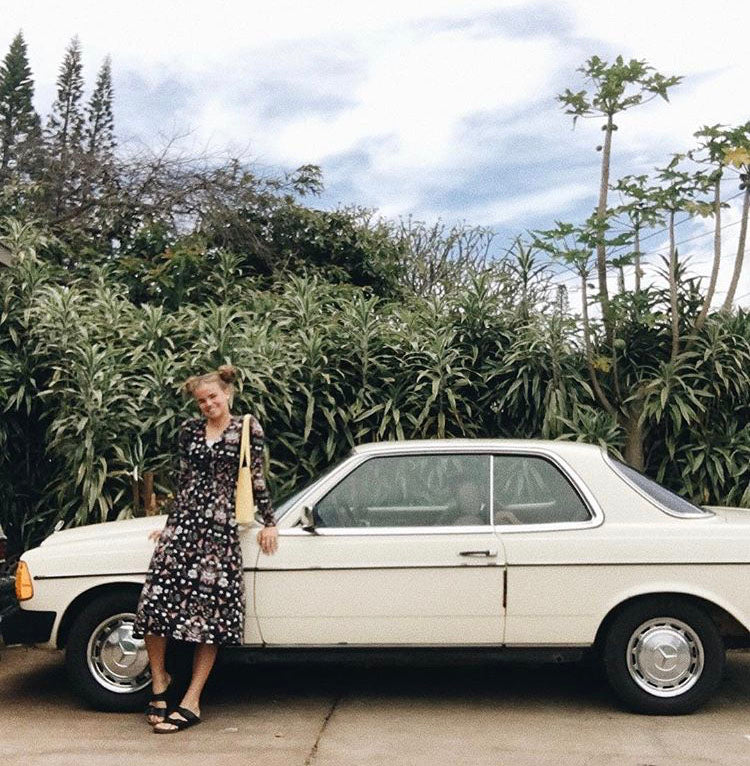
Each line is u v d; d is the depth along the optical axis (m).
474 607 5.00
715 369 8.46
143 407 8.20
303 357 8.62
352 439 8.47
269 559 5.03
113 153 13.52
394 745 4.62
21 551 8.52
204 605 4.75
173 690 5.54
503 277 9.27
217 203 13.23
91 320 9.05
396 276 15.13
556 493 5.21
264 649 5.06
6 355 8.59
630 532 5.07
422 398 8.58
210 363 8.32
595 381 8.59
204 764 4.32
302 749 4.55
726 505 8.48
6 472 8.57
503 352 8.87
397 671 6.17
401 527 5.12
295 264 14.03
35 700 5.47
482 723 5.01
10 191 13.23
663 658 5.05
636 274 8.99
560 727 4.93
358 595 5.01
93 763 4.34
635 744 4.62
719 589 5.00
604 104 8.82
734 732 4.82
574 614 5.01
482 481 5.25
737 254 8.93
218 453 4.89
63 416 8.09
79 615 5.18
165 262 12.22
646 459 8.91
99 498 7.66
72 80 39.22
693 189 8.53
